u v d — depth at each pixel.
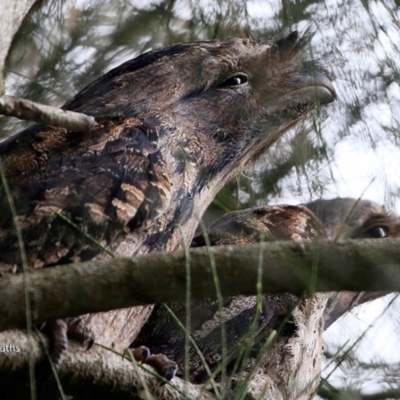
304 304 10.26
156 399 7.75
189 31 11.17
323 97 10.41
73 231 8.36
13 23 7.31
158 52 10.42
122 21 11.14
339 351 7.84
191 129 10.17
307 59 10.55
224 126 10.48
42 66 10.78
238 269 6.78
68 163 8.84
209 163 10.31
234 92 10.55
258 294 6.85
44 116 6.97
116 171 8.91
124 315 8.65
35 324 6.89
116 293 6.80
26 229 8.23
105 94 10.05
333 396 8.19
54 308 6.78
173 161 9.68
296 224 11.18
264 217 11.14
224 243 10.87
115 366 7.46
